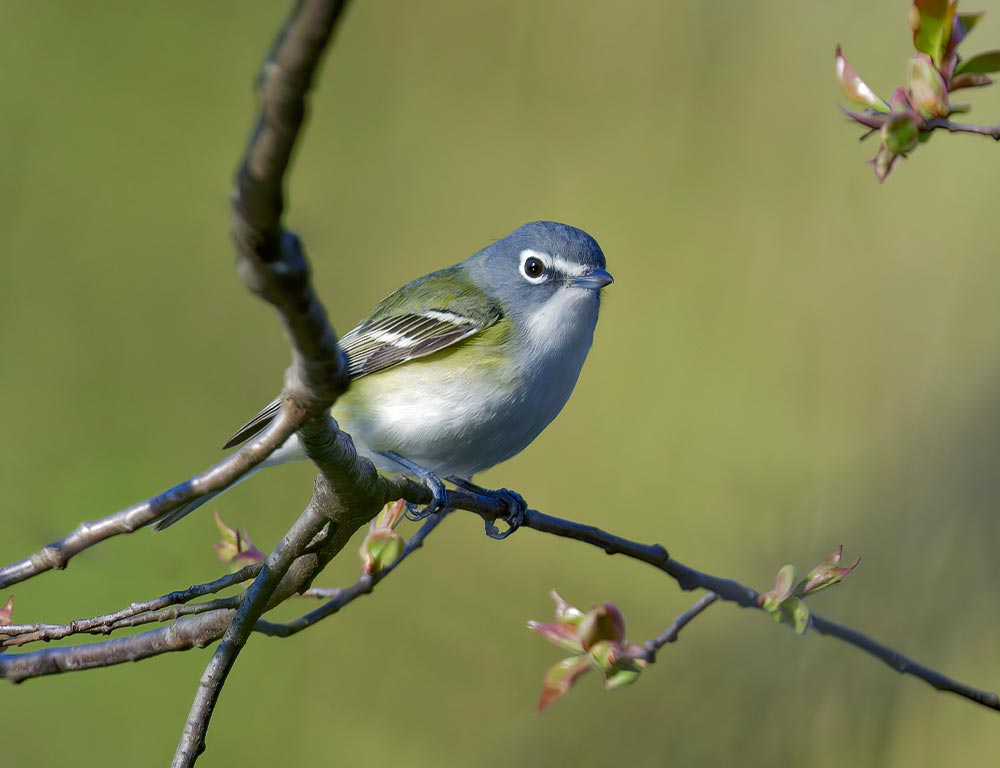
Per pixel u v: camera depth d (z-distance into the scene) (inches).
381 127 624.1
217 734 467.8
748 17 586.6
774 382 547.2
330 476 215.3
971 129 209.0
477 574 528.7
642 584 531.8
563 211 591.8
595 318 358.3
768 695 379.6
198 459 554.9
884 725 367.2
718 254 571.2
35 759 453.1
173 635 246.8
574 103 607.2
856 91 223.0
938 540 411.8
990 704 273.0
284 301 155.7
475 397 339.0
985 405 459.5
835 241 560.7
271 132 128.4
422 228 609.0
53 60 603.5
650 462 554.6
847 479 476.1
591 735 405.1
